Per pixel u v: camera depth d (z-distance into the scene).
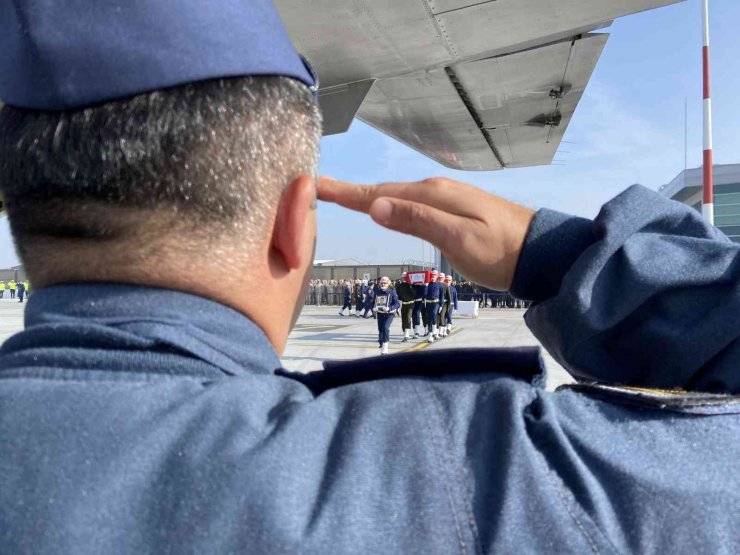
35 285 0.68
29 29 0.61
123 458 0.52
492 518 0.51
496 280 0.78
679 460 0.56
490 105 4.62
